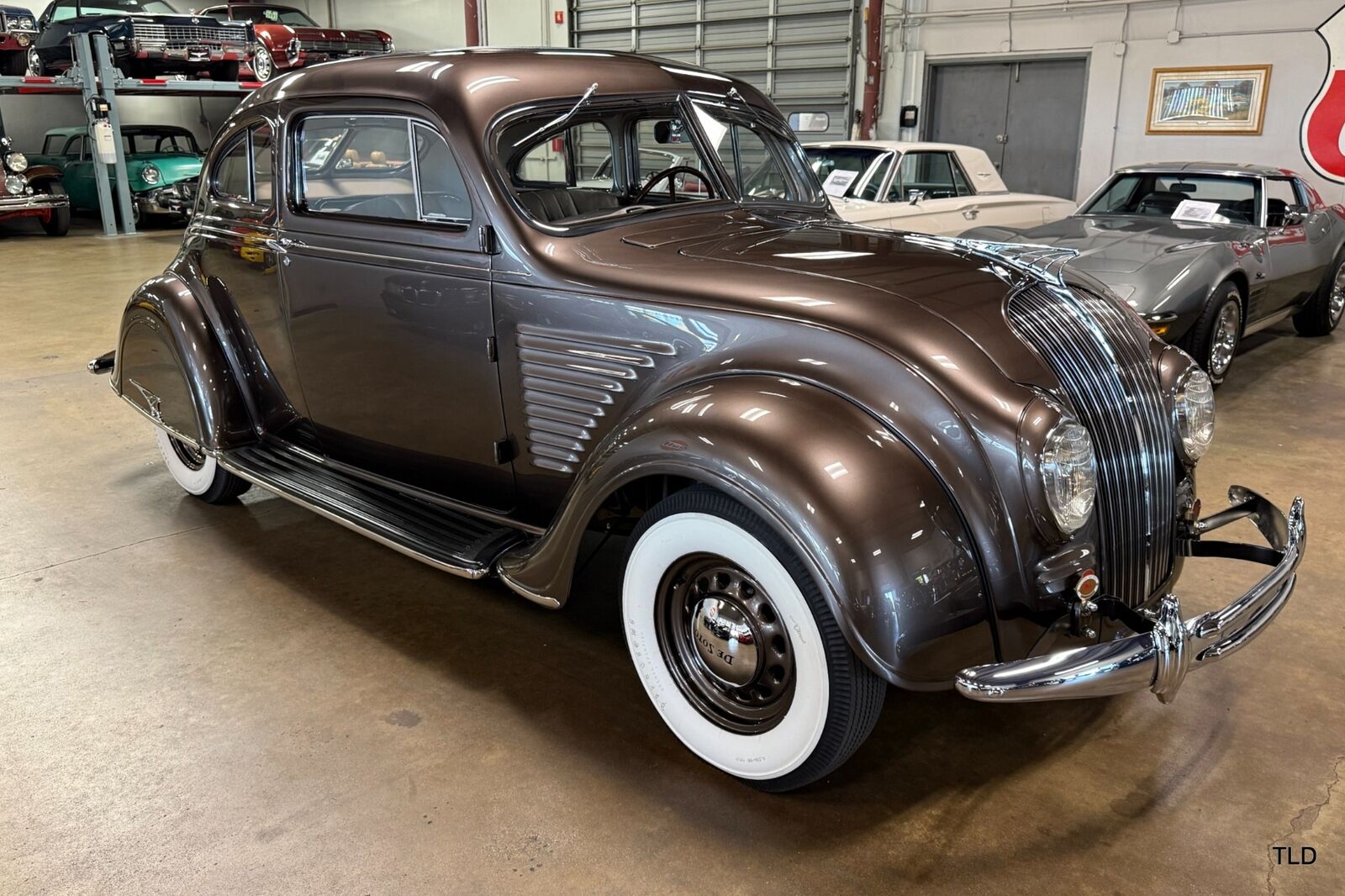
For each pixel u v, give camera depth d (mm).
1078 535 2064
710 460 1948
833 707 1938
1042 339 2146
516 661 2742
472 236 2576
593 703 2535
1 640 2812
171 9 13961
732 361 2158
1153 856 1982
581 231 2582
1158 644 1826
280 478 3150
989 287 2250
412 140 2686
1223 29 9219
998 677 1808
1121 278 5035
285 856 1979
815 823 2086
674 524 2105
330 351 3070
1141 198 6734
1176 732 2420
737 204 3047
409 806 2129
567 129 2781
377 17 17500
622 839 2033
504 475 2764
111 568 3295
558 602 2332
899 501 1866
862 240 2674
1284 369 6070
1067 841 2029
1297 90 8922
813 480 1843
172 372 3459
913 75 11430
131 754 2305
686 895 1881
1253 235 5727
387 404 2979
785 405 1967
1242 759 2307
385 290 2812
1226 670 2695
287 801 2145
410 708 2502
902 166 7082
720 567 2102
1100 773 2258
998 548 1943
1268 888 1895
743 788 2199
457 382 2742
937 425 1954
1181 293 4945
